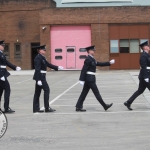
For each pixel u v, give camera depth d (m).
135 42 48.34
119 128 11.79
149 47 15.49
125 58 48.38
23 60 51.69
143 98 18.94
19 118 13.92
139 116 13.85
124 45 48.38
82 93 15.29
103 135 10.86
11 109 16.09
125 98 19.44
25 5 51.41
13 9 51.69
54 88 26.12
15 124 12.77
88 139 10.40
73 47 48.75
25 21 51.56
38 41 51.38
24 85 29.34
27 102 18.98
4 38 52.09
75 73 43.19
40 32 48.94
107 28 48.19
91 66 14.77
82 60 48.66
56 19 48.53
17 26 51.78
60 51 48.88
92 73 14.85
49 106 16.50
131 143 9.84
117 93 21.91
